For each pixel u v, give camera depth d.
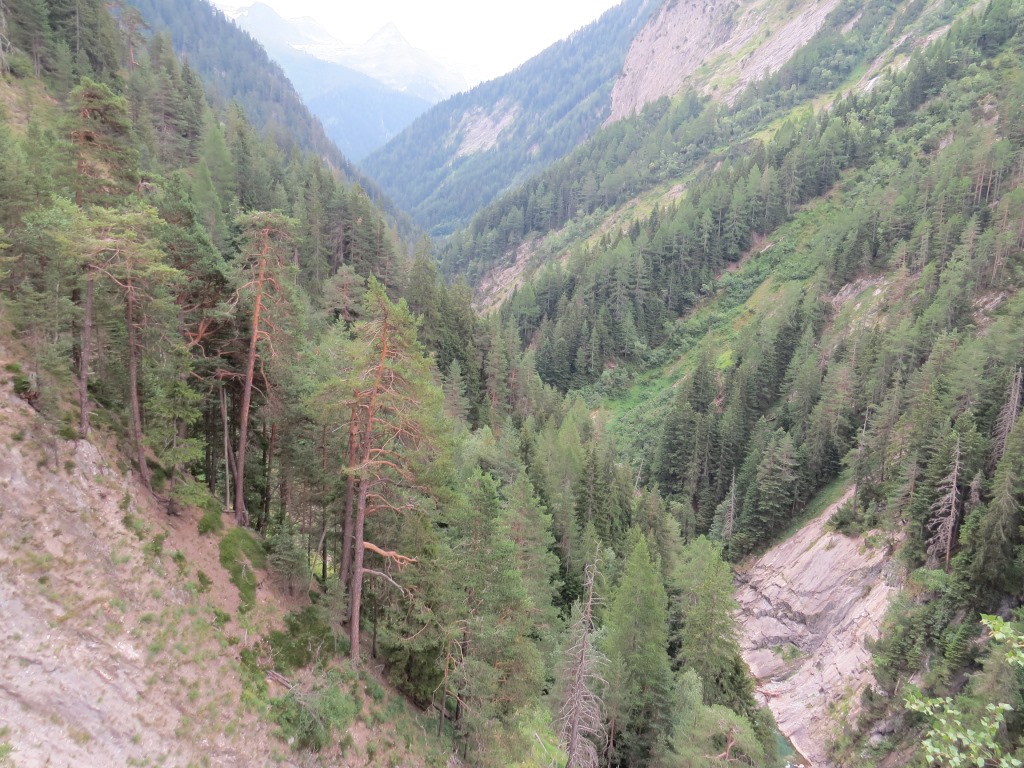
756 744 30.69
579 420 91.12
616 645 34.16
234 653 21.88
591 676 25.66
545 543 36.91
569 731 24.75
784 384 92.75
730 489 83.31
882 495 61.50
